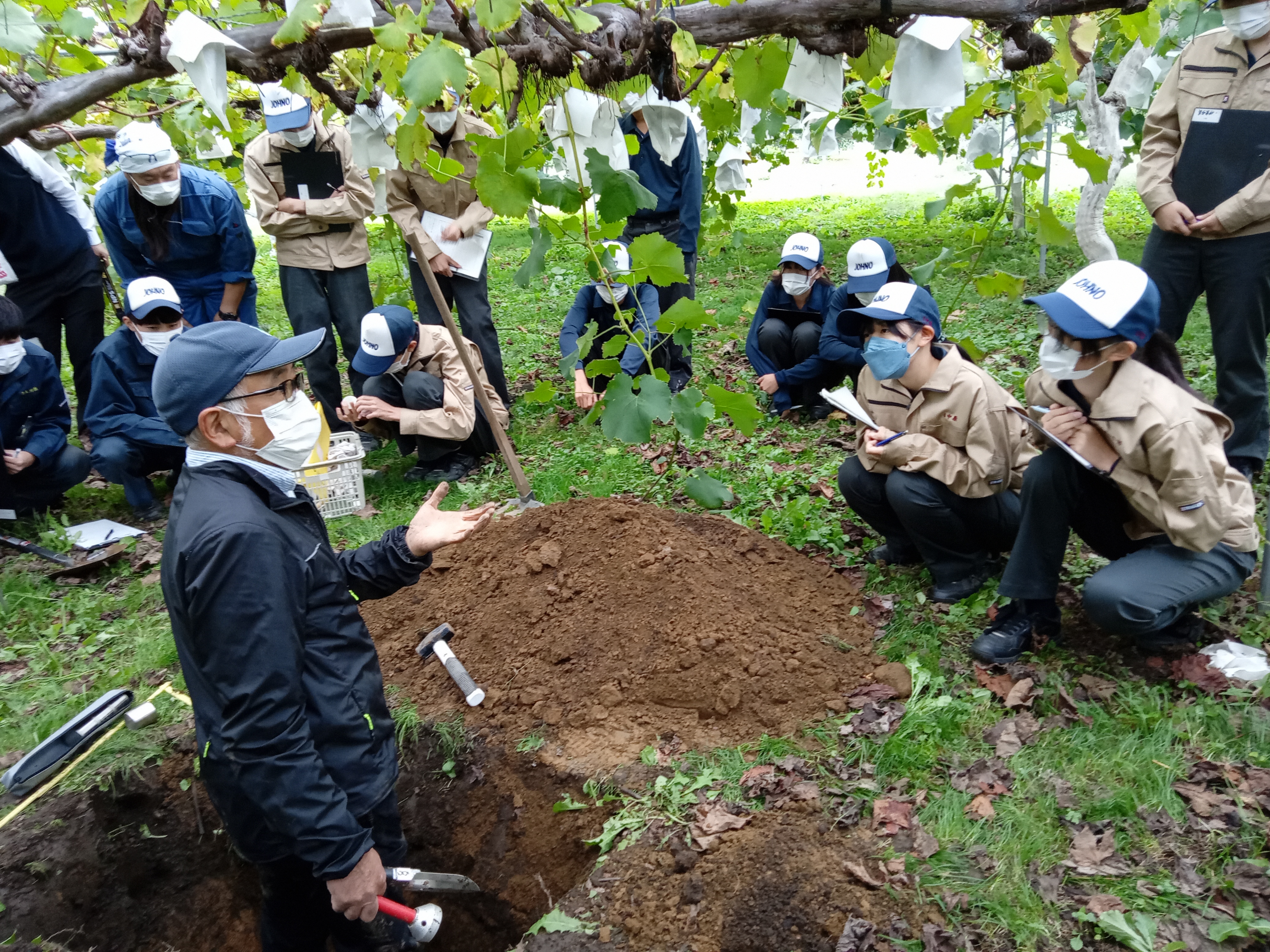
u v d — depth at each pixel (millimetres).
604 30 2113
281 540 2023
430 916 2461
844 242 10922
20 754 3295
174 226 5105
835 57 2248
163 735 3256
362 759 2199
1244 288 3865
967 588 3555
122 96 4336
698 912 2398
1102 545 3215
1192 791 2586
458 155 5219
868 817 2611
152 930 3139
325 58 2180
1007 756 2773
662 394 2971
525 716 3246
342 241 5457
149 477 5391
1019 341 6344
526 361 7184
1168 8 4398
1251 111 3768
